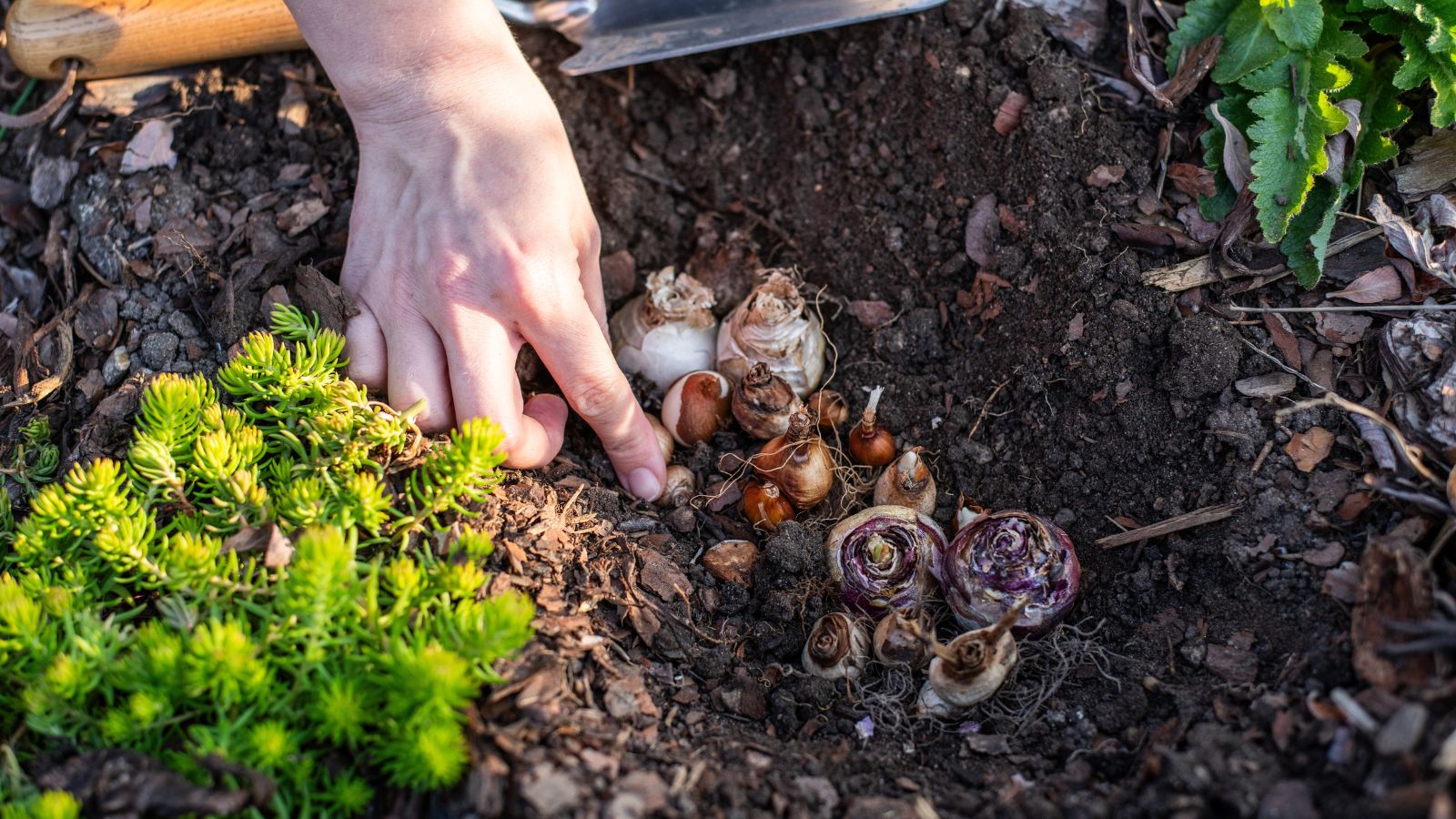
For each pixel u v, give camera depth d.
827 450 0.59
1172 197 0.60
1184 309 0.58
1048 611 0.54
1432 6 0.56
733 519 0.59
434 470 0.52
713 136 0.68
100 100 0.65
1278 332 0.57
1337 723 0.49
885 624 0.55
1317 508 0.54
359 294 0.57
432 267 0.55
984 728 0.53
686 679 0.54
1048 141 0.61
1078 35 0.63
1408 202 0.58
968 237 0.63
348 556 0.48
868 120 0.66
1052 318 0.60
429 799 0.48
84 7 0.64
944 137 0.64
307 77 0.66
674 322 0.62
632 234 0.67
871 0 0.64
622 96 0.68
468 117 0.56
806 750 0.52
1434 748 0.46
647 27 0.66
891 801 0.50
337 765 0.49
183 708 0.49
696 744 0.51
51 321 0.61
